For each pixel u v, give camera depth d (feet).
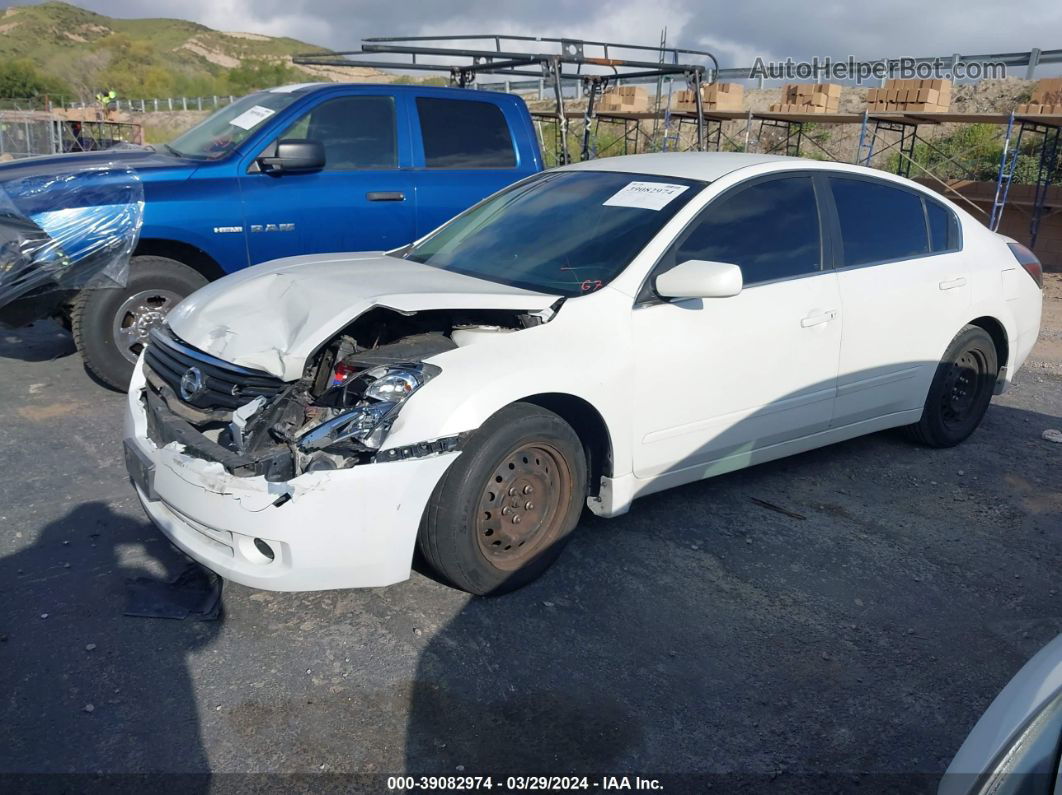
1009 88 64.08
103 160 18.93
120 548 12.39
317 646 10.37
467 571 10.92
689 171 14.03
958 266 16.56
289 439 9.84
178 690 9.52
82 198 17.44
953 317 16.35
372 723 9.16
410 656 10.25
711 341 12.73
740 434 13.53
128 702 9.29
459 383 10.36
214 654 10.14
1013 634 11.41
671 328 12.32
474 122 22.43
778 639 11.00
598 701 9.66
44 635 10.31
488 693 9.70
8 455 15.38
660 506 14.48
